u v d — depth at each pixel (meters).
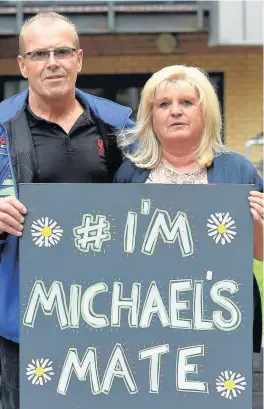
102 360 3.16
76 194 3.18
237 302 3.14
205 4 8.50
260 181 3.46
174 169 3.43
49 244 3.18
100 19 8.62
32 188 3.18
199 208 3.16
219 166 3.41
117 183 3.21
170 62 9.59
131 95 9.68
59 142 3.66
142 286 3.16
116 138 3.74
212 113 3.36
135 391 3.14
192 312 3.15
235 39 8.48
